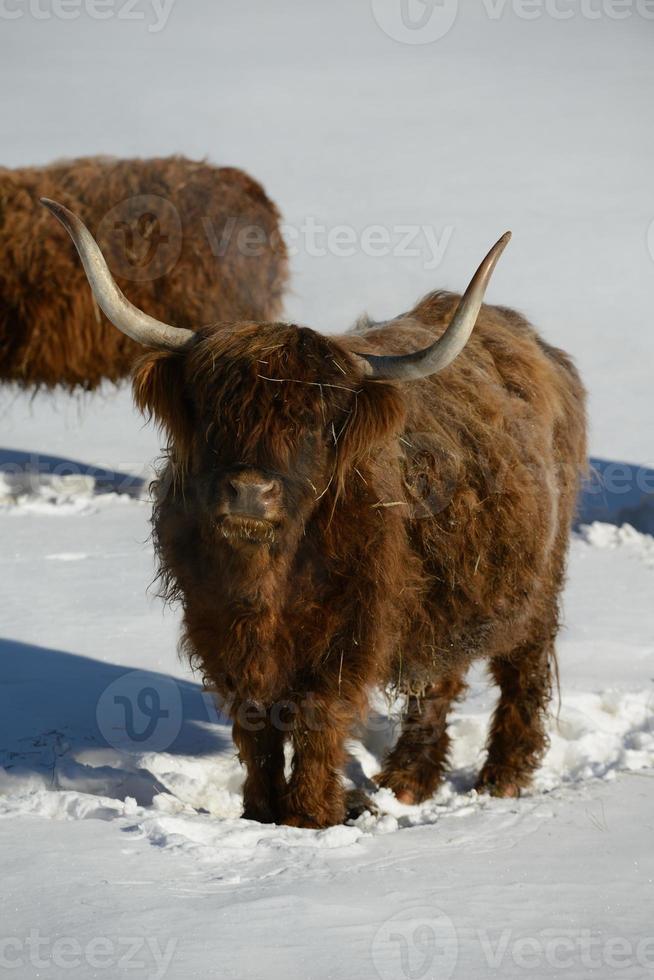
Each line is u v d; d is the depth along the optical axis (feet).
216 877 31.45
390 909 30.07
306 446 36.27
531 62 502.79
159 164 92.84
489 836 37.06
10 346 90.43
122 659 58.29
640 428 117.80
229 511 35.47
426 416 41.14
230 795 43.29
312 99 432.66
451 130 358.64
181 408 37.55
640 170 295.48
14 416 123.75
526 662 47.39
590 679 57.36
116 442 112.88
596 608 70.03
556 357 51.83
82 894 29.73
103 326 89.92
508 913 30.35
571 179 283.38
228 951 26.99
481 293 35.91
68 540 81.46
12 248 88.69
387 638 39.14
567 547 50.08
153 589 70.74
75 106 419.95
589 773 46.98
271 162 305.94
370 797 43.24
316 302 166.50
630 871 33.86
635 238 219.00
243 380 35.88
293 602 37.70
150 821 35.06
